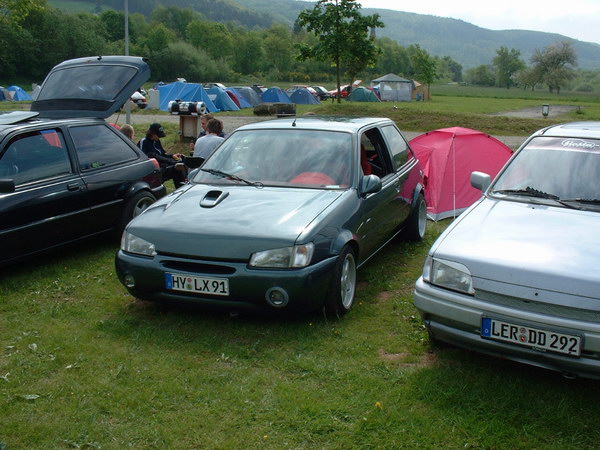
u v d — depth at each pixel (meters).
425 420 3.35
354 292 5.13
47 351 4.25
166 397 3.62
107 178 6.75
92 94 7.96
